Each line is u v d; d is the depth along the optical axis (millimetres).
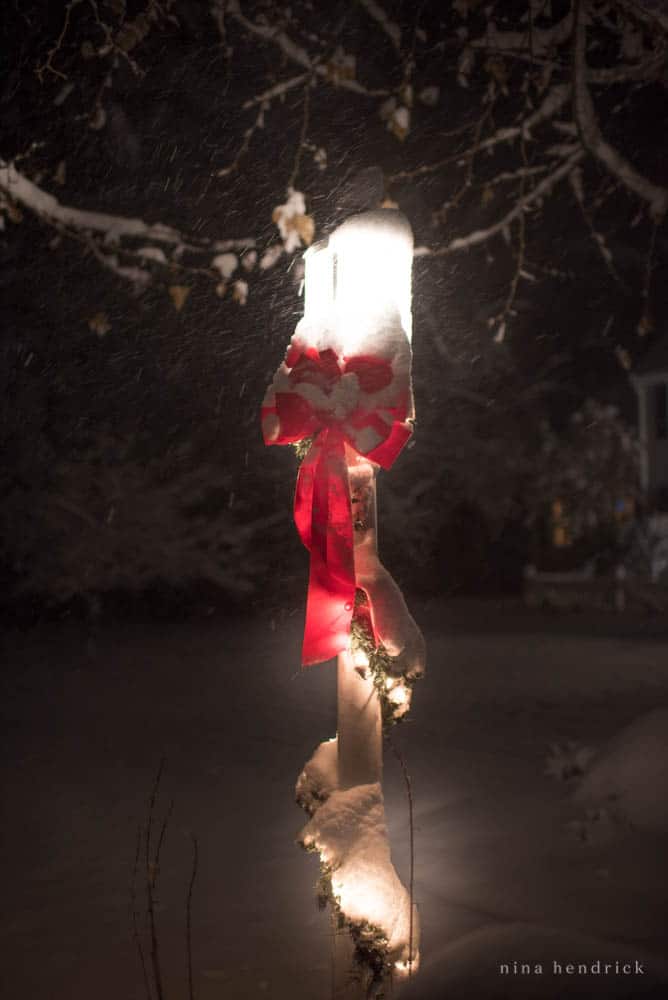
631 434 37938
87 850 6637
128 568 20547
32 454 17688
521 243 7195
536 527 39656
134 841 6824
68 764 9289
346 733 3432
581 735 10305
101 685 14484
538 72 6988
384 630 3367
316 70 6574
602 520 37656
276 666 16406
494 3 7684
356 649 3387
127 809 7668
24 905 5621
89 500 19266
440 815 7039
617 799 6574
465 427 25938
